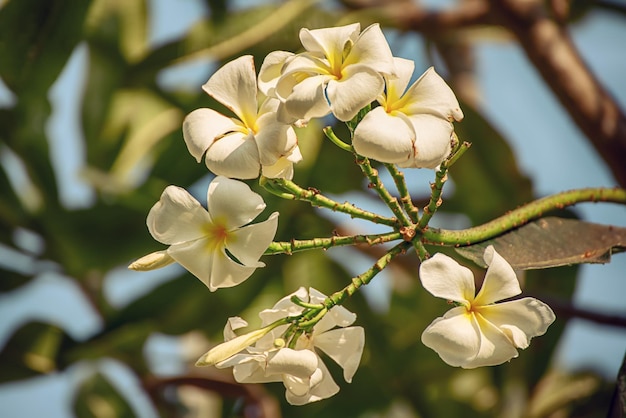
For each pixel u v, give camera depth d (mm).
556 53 1979
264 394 2076
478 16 2098
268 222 1541
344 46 1520
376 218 1566
